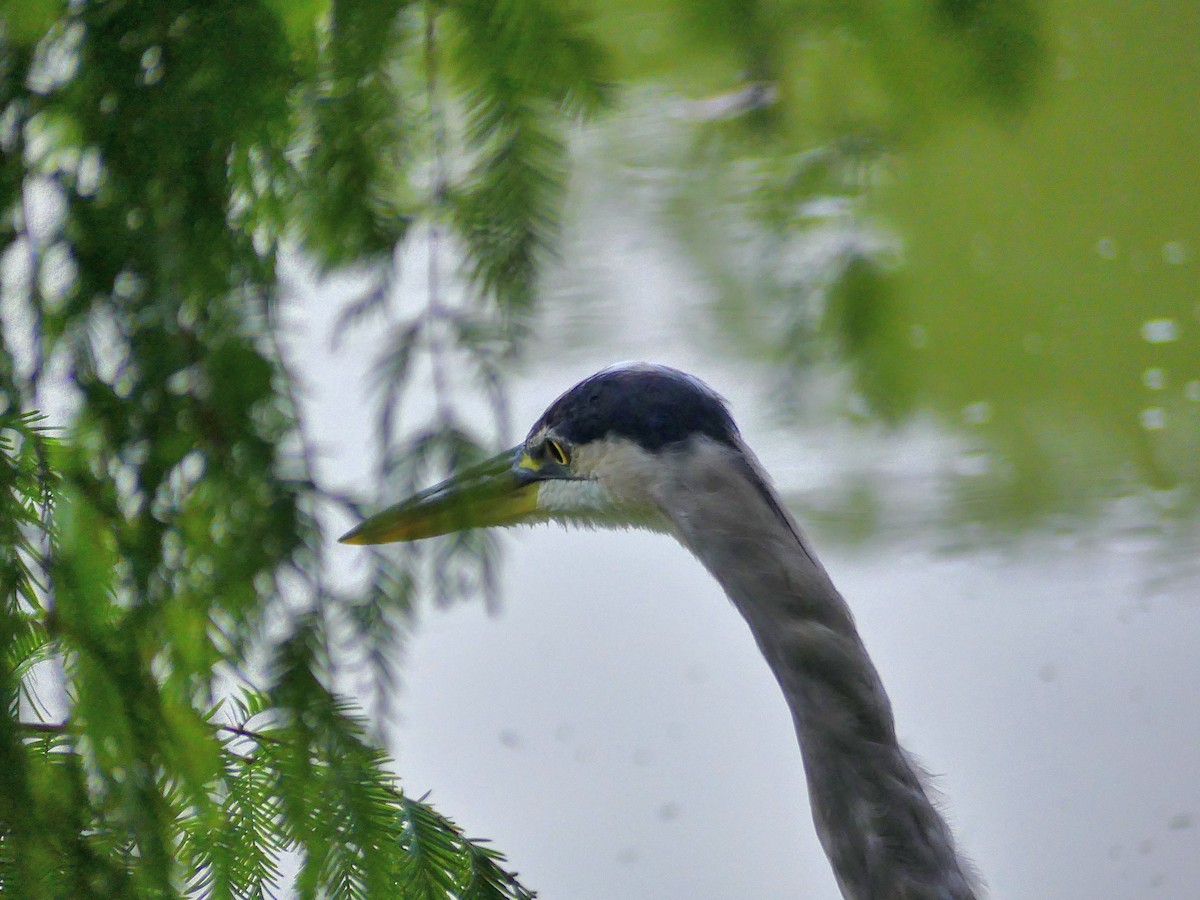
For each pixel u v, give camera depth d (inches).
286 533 161.2
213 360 162.1
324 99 164.9
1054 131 568.7
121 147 161.0
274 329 167.8
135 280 161.6
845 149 251.8
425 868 161.8
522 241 165.9
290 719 156.9
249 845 161.8
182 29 157.6
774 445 501.0
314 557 162.1
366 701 159.9
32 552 151.6
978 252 550.6
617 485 221.9
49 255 163.3
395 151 168.4
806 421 470.0
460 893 166.1
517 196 165.6
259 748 162.1
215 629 161.8
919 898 182.9
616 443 221.8
